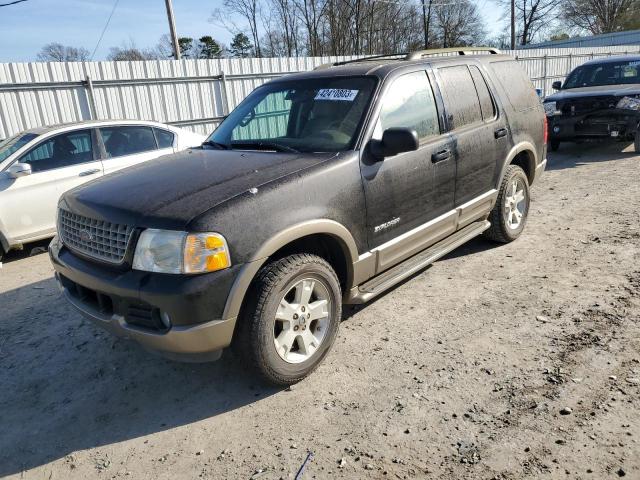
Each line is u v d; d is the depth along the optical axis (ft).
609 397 9.67
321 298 11.19
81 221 10.93
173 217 9.48
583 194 24.09
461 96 15.28
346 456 8.81
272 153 12.39
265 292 9.93
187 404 10.78
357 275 12.00
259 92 15.34
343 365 11.64
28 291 18.02
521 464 8.26
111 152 23.93
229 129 14.79
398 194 12.69
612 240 17.79
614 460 8.15
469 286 15.26
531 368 10.85
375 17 118.73
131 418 10.50
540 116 19.02
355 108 12.61
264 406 10.44
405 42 128.36
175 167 12.17
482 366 11.09
